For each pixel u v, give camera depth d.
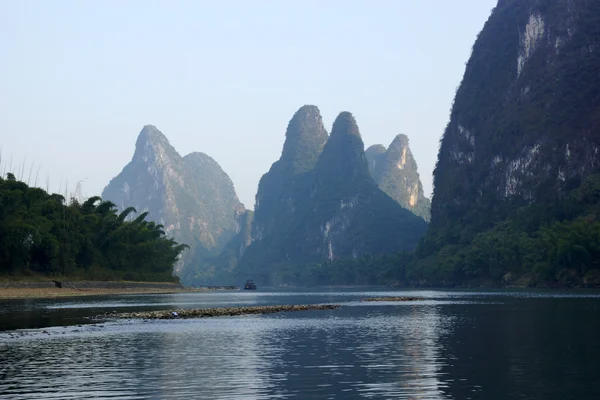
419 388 23.52
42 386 24.39
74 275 129.38
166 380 25.56
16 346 36.41
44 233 117.81
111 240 143.88
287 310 72.44
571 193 176.12
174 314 60.03
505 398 21.75
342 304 88.19
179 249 183.62
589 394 22.20
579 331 41.97
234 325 50.62
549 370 26.77
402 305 82.75
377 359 30.69
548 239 148.62
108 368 28.53
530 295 107.06
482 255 184.62
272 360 30.77
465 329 45.12
